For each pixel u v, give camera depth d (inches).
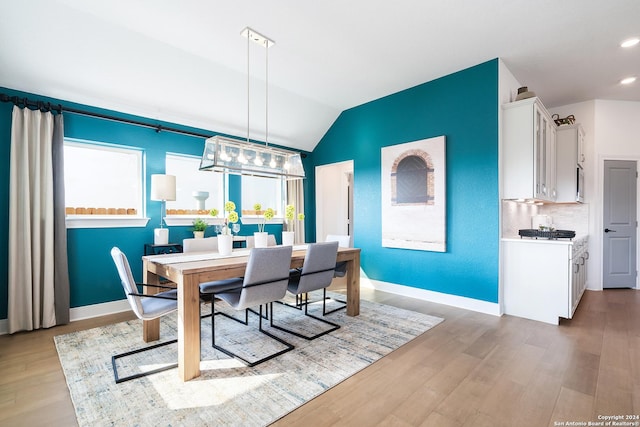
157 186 135.0
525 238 125.3
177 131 150.9
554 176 153.1
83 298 123.6
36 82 110.9
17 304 107.7
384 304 141.1
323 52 121.0
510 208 137.7
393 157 160.9
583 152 169.8
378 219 170.6
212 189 172.1
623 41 111.3
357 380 76.3
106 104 128.6
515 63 128.6
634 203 173.2
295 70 136.9
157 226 144.9
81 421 60.9
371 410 64.6
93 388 72.4
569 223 176.9
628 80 144.6
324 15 97.6
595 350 91.8
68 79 114.6
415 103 153.6
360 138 181.3
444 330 108.7
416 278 152.3
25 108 109.2
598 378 76.1
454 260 138.2
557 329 109.3
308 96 168.1
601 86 151.5
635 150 171.9
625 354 89.0
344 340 100.1
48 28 97.8
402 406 65.9
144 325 98.4
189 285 77.7
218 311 131.0
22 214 109.4
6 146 108.5
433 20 100.0
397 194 158.7
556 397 68.4
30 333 106.7
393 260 162.4
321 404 66.8
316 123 193.6
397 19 99.5
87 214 130.2
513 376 77.5
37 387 73.2
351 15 97.4
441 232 140.6
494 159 125.8
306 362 85.3
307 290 107.0
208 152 108.3
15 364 84.4
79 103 124.1
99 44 107.4
